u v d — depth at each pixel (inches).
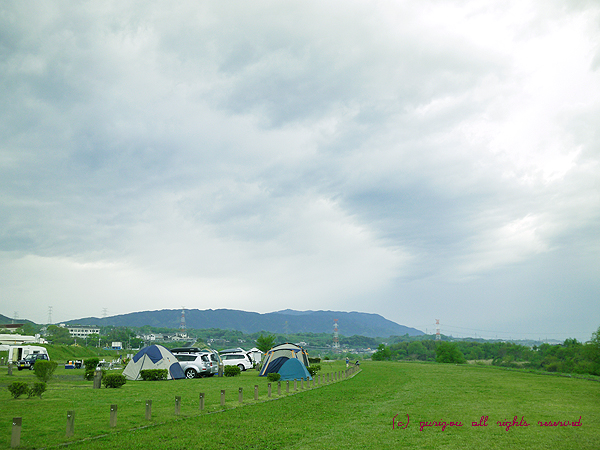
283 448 460.8
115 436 471.5
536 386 1205.7
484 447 471.8
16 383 733.3
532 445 482.9
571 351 3587.6
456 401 861.8
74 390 893.8
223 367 1453.0
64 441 441.1
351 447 468.1
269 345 3870.6
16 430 410.3
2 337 3282.5
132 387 979.3
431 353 6033.5
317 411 708.0
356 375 1616.6
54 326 7278.5
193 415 614.5
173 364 1273.4
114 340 7352.4
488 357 5531.5
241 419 605.3
